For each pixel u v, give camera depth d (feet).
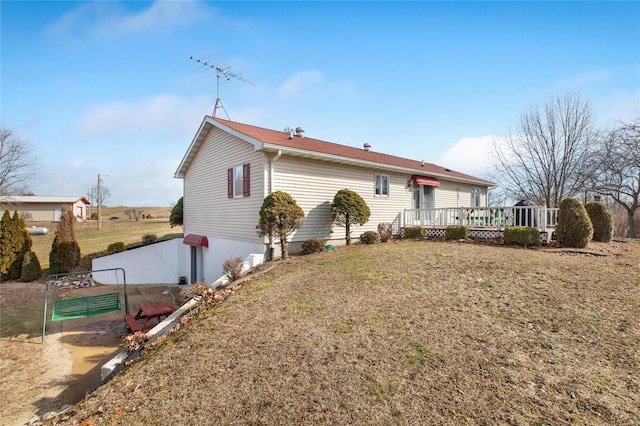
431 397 12.00
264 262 35.91
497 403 11.55
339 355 15.20
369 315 19.48
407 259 31.73
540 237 41.16
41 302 41.93
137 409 12.98
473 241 44.70
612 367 13.74
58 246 56.59
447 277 25.75
